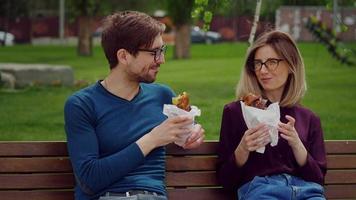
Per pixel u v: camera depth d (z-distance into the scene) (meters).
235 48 37.94
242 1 11.05
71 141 4.68
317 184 5.04
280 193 4.91
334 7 9.74
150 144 4.62
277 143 4.98
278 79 5.14
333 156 5.47
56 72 18.33
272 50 5.11
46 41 57.12
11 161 5.02
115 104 4.79
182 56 31.34
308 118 5.21
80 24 35.16
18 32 55.31
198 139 4.96
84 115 4.70
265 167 5.03
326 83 17.78
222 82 18.47
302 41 36.66
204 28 7.82
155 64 4.79
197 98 14.33
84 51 35.09
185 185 5.27
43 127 11.24
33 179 5.04
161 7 41.22
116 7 43.09
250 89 5.21
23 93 16.06
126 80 4.84
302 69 5.20
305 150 4.98
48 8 58.22
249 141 4.83
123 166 4.58
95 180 4.59
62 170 5.07
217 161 5.23
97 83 4.86
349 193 5.51
